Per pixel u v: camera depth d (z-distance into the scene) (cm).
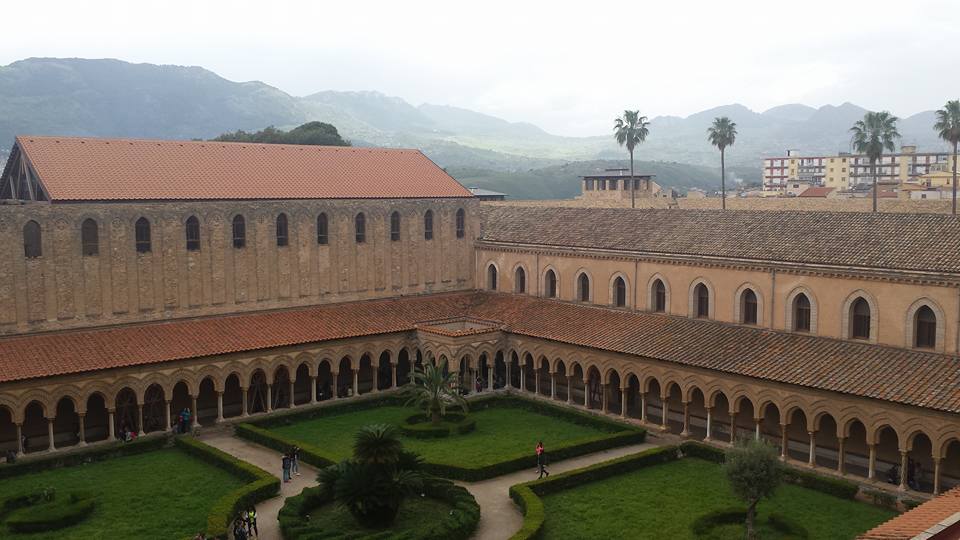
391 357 7169
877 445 5103
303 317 6962
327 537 3812
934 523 2784
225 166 7075
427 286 8006
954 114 10462
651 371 5947
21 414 5253
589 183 14600
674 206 13225
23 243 5706
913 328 4969
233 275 6719
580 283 7281
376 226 7594
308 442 5772
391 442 4038
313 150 7956
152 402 6028
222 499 4338
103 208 6028
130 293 6191
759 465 3853
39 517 4181
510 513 4356
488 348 7088
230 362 6175
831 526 4141
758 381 5200
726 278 6038
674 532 4066
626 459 5050
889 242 5316
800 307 5634
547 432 6031
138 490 4784
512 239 7975
